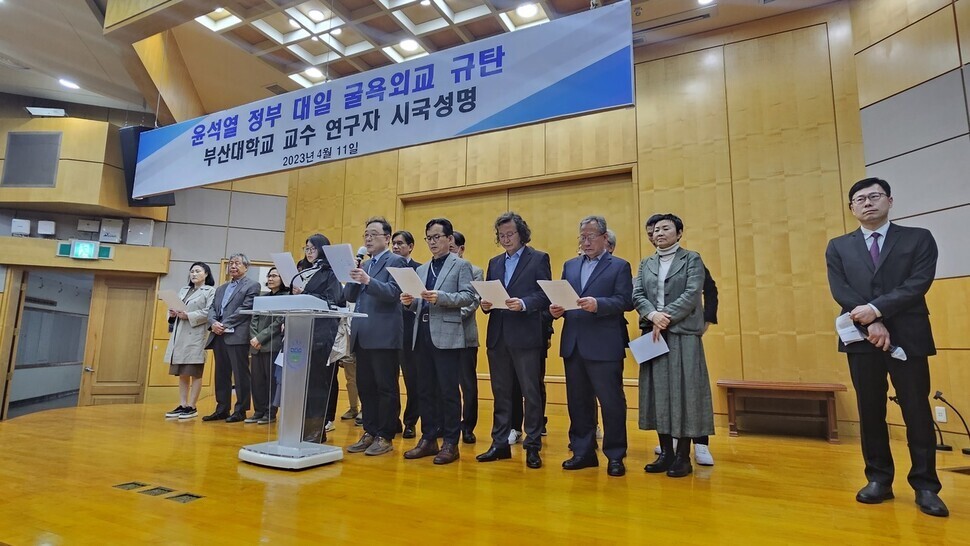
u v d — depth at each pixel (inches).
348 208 255.9
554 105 121.3
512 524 68.3
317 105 154.3
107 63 228.4
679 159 192.5
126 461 102.1
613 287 101.1
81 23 197.2
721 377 177.0
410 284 96.9
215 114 173.5
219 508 73.8
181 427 143.8
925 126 154.7
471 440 129.4
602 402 99.0
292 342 108.8
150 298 289.1
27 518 69.0
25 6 192.5
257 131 162.6
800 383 158.4
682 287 103.0
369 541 61.8
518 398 139.0
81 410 183.9
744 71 188.2
